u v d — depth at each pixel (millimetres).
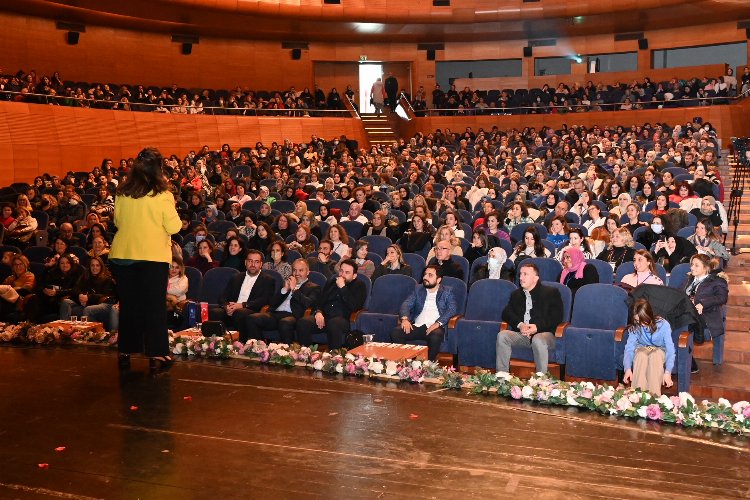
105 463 3869
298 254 9898
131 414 4617
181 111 21562
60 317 8883
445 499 3482
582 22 25422
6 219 12883
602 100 24359
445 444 4188
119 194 5410
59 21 22188
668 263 8469
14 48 21078
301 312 8180
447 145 22719
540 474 3781
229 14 23484
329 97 25938
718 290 7227
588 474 3789
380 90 27734
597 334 6836
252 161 19188
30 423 4441
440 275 7746
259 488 3590
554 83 26922
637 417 4734
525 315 7188
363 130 25672
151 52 24641
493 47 27984
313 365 5816
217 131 22125
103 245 9695
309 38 27125
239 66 26531
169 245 5559
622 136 20719
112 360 5930
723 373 7250
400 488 3596
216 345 6148
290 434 4309
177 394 5055
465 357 7488
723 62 25453
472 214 13141
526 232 8828
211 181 17047
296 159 20156
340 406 4867
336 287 8078
